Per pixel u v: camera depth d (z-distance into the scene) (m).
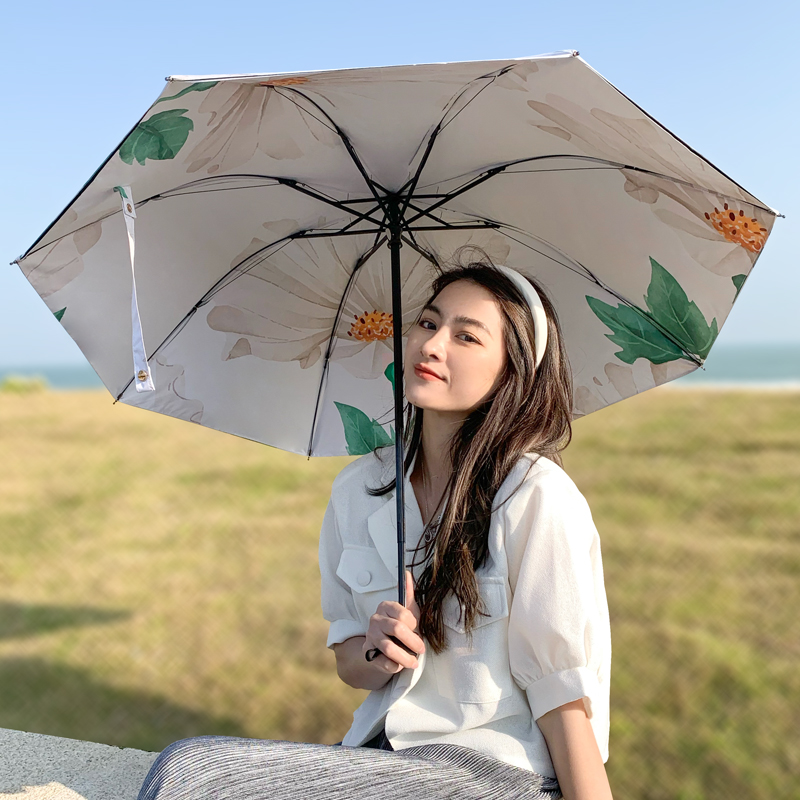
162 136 1.27
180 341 1.66
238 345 1.72
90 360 1.54
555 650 1.21
